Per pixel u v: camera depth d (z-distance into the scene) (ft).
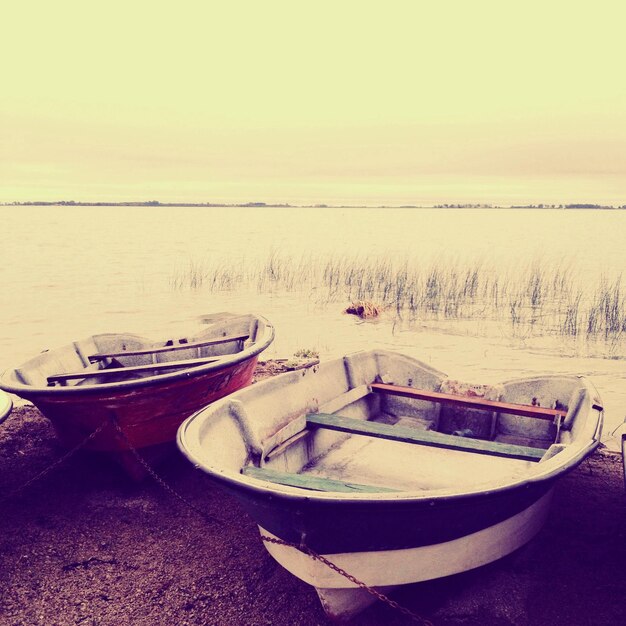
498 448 14.20
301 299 57.26
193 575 13.83
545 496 13.92
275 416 16.01
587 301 54.95
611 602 12.63
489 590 13.10
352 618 12.25
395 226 337.52
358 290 60.80
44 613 12.49
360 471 15.96
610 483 18.54
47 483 18.74
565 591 13.03
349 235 211.00
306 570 11.59
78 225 343.05
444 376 20.53
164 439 18.56
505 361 34.37
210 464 10.82
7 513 16.75
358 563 11.38
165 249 130.82
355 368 20.24
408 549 11.39
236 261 95.30
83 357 23.31
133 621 12.24
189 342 26.50
